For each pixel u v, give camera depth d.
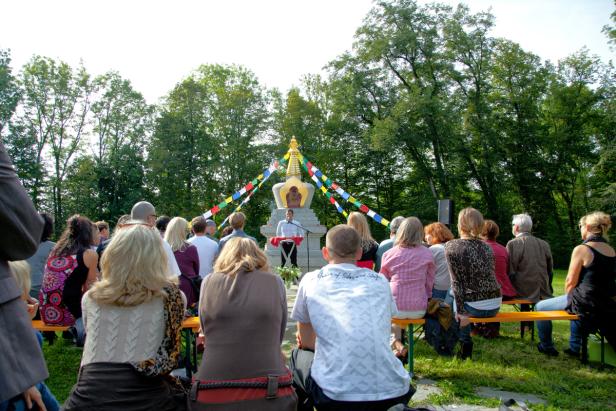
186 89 33.03
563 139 29.73
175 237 5.80
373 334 3.08
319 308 3.25
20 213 1.62
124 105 33.91
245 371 2.82
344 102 30.30
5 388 1.60
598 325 5.48
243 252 3.24
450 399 4.56
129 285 2.73
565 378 5.17
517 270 6.99
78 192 32.09
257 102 34.56
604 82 31.11
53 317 5.27
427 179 30.30
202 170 32.50
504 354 6.07
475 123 28.36
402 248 5.23
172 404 2.79
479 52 29.19
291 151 17.52
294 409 2.86
